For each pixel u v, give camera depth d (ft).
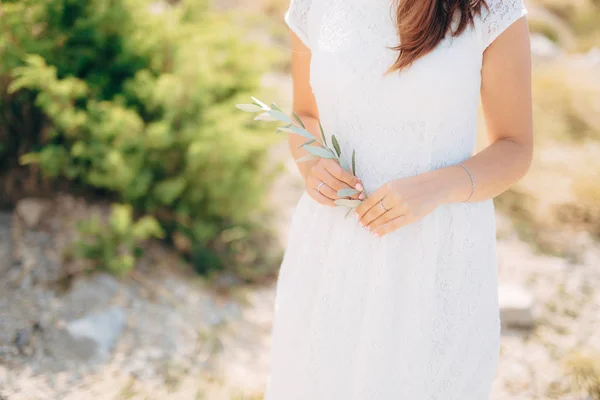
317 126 5.49
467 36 4.27
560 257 12.44
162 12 11.15
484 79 4.49
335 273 4.94
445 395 4.88
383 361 4.81
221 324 9.46
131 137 9.50
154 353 8.53
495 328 4.98
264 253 11.51
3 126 10.02
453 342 4.79
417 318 4.66
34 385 7.54
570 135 18.08
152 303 9.45
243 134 9.94
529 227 13.56
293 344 5.36
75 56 9.93
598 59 24.82
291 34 5.34
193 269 10.64
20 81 8.73
